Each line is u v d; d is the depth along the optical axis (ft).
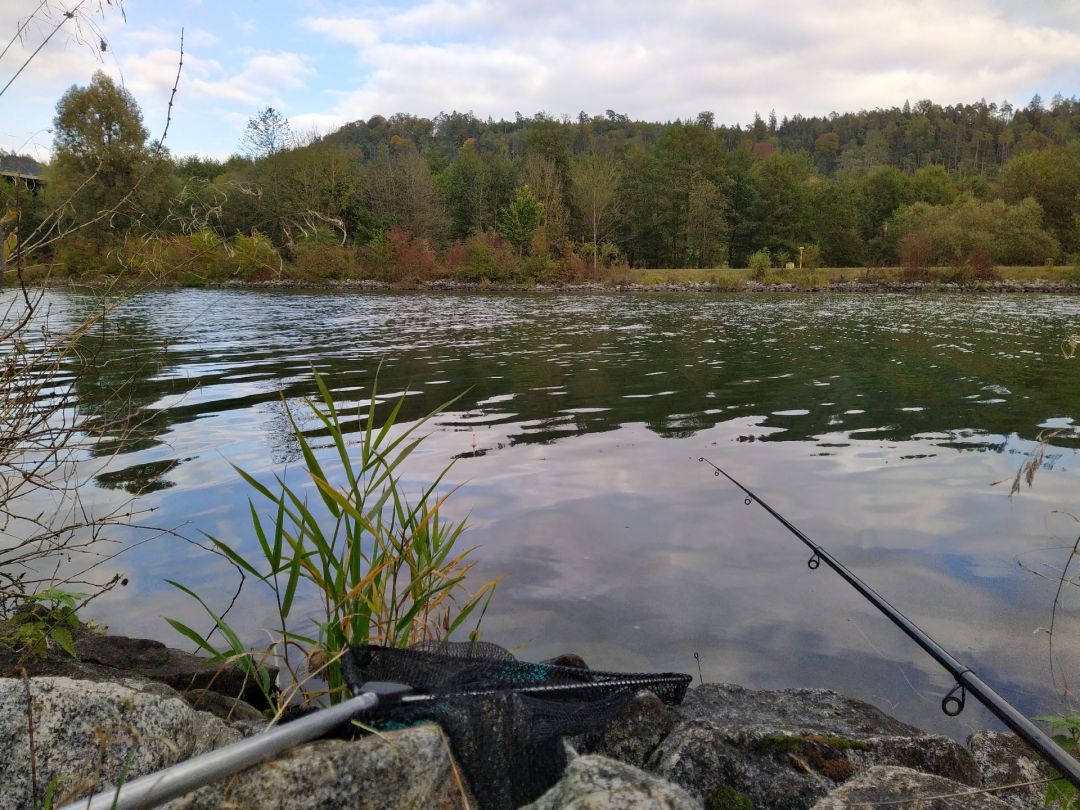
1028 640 10.57
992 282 135.13
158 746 5.30
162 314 69.62
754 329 62.49
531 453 20.90
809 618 11.25
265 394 29.60
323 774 4.42
